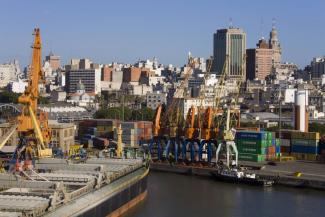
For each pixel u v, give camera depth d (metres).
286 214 151.25
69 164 157.62
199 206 161.12
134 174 167.38
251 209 158.00
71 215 107.25
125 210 147.88
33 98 172.00
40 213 100.88
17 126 170.50
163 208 156.38
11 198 107.94
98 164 166.25
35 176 133.62
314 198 176.75
